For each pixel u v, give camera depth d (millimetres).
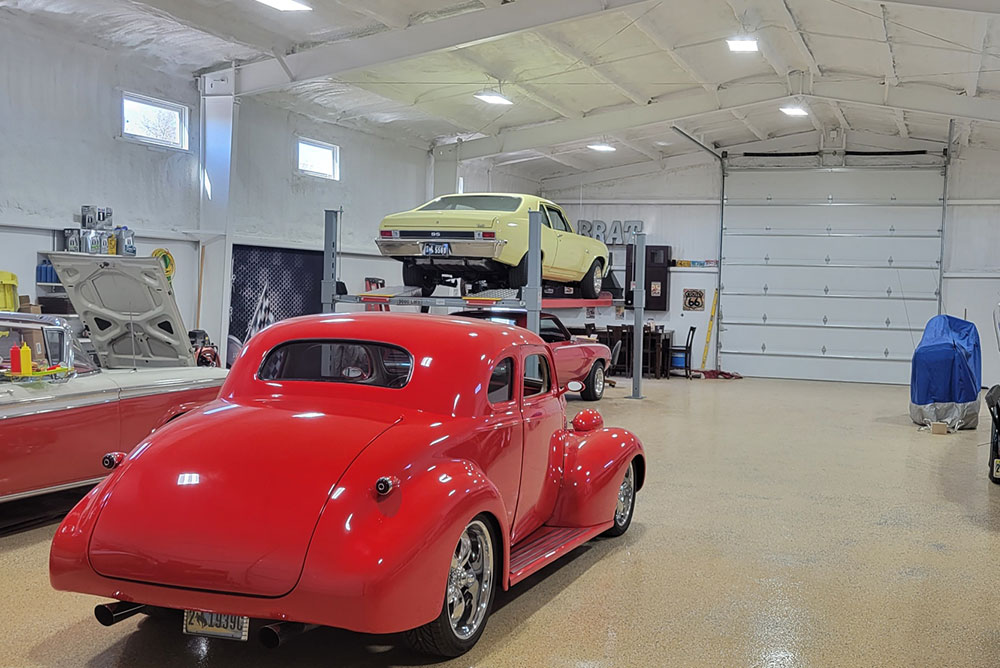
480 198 10000
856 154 17688
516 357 4113
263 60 9898
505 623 3781
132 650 3379
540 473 4352
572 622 3814
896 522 5871
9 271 8164
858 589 4414
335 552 2822
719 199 18500
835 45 11086
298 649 3420
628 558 4852
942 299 17297
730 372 18188
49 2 7844
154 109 9797
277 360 3842
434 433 3359
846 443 9289
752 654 3512
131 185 9453
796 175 18047
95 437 5148
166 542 2932
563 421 4746
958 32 9320
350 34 9484
